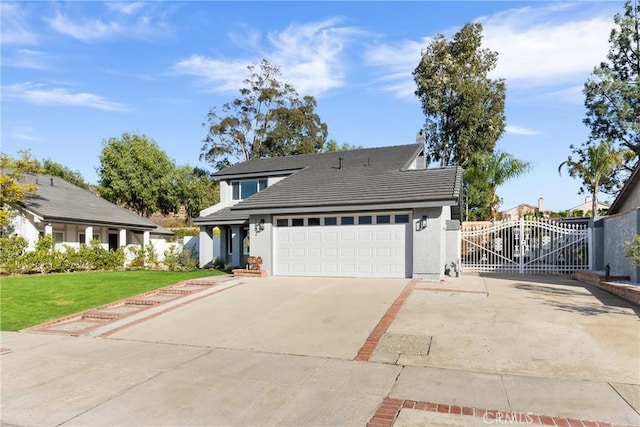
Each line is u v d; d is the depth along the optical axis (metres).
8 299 12.55
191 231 36.56
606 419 4.57
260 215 16.72
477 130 36.06
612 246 14.35
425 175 16.08
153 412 5.05
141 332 9.16
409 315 9.45
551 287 12.98
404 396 5.33
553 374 5.94
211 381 6.06
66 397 5.60
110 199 43.44
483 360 6.60
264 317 9.88
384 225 15.05
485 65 37.12
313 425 4.61
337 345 7.67
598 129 34.00
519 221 17.12
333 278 15.17
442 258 14.67
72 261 19.78
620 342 7.15
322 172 20.02
